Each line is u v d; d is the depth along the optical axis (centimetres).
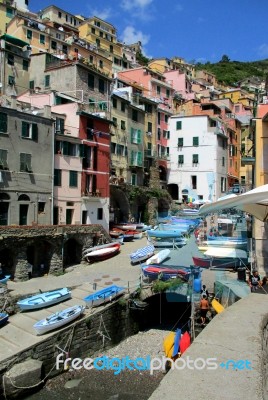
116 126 5644
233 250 3031
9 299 2577
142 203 5866
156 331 2873
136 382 2112
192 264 2975
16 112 3625
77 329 2341
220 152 7050
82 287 3080
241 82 15425
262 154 2891
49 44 7644
